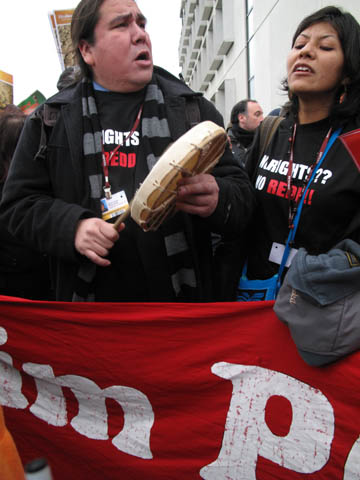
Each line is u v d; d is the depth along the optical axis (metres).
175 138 1.34
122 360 1.30
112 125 1.36
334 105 1.22
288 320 1.05
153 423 1.30
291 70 1.26
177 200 1.09
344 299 0.97
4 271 2.00
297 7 6.69
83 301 1.35
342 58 1.17
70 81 2.23
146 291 1.36
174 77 1.53
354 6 4.62
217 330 1.23
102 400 1.34
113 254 1.32
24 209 1.29
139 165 1.32
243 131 3.62
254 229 1.45
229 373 1.22
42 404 1.38
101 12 1.24
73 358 1.33
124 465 1.33
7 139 1.94
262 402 1.18
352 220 1.18
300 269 1.02
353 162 1.17
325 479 1.09
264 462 1.18
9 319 1.34
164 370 1.27
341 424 1.06
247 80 11.62
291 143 1.35
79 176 1.31
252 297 1.41
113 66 1.28
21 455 1.42
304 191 1.24
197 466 1.25
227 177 1.35
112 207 1.29
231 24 13.10
